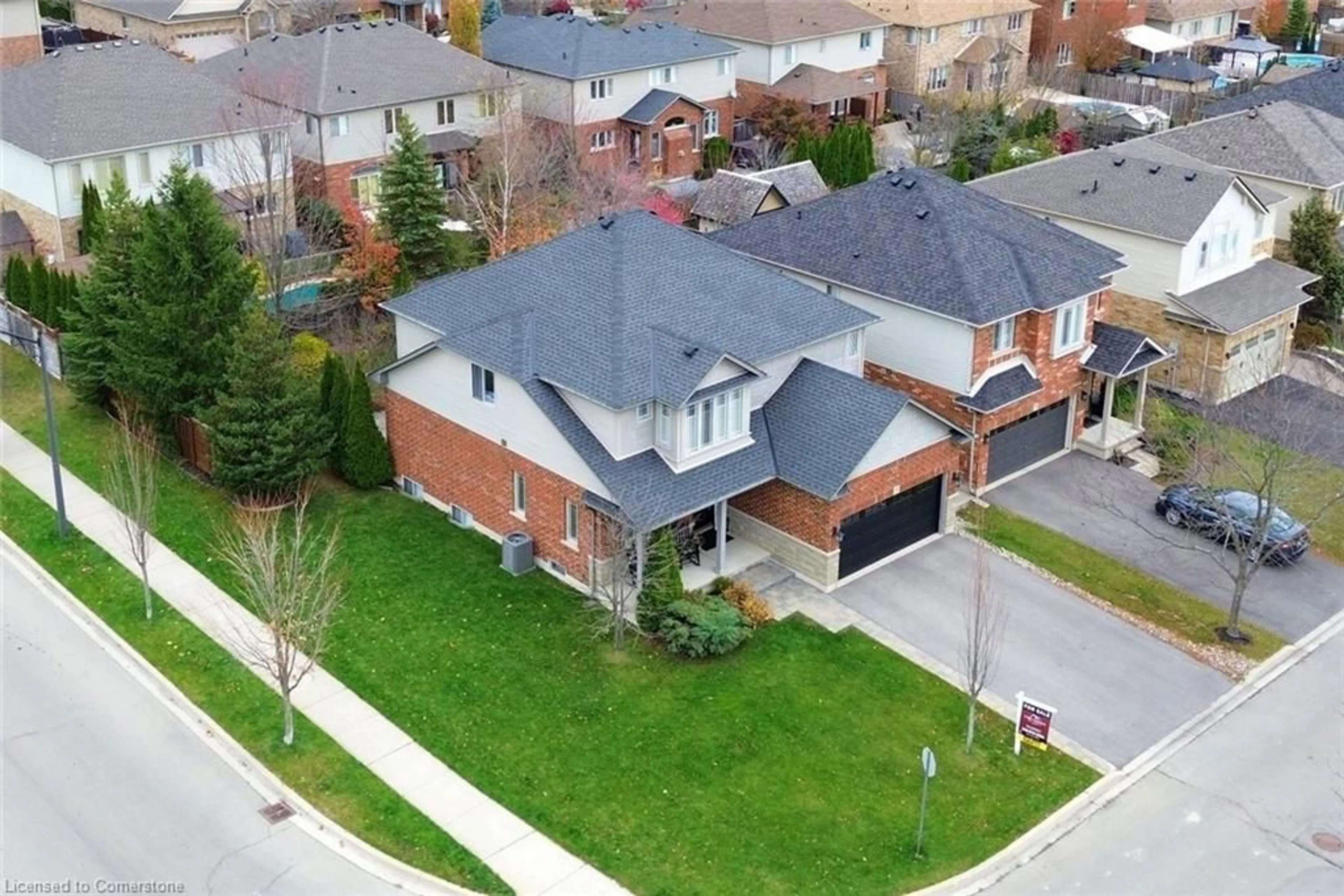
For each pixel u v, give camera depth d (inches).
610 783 1110.4
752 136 3070.9
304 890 989.2
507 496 1421.0
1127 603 1418.6
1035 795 1132.5
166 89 2193.7
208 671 1229.1
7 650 1254.9
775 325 1465.3
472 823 1060.5
